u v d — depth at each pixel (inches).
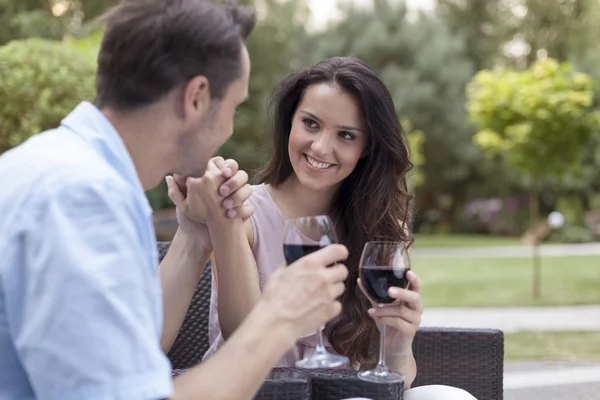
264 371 44.0
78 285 36.9
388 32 916.6
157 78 43.5
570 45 861.8
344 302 74.5
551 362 179.8
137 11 43.7
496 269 455.5
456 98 911.0
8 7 561.9
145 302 39.6
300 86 77.1
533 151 343.0
